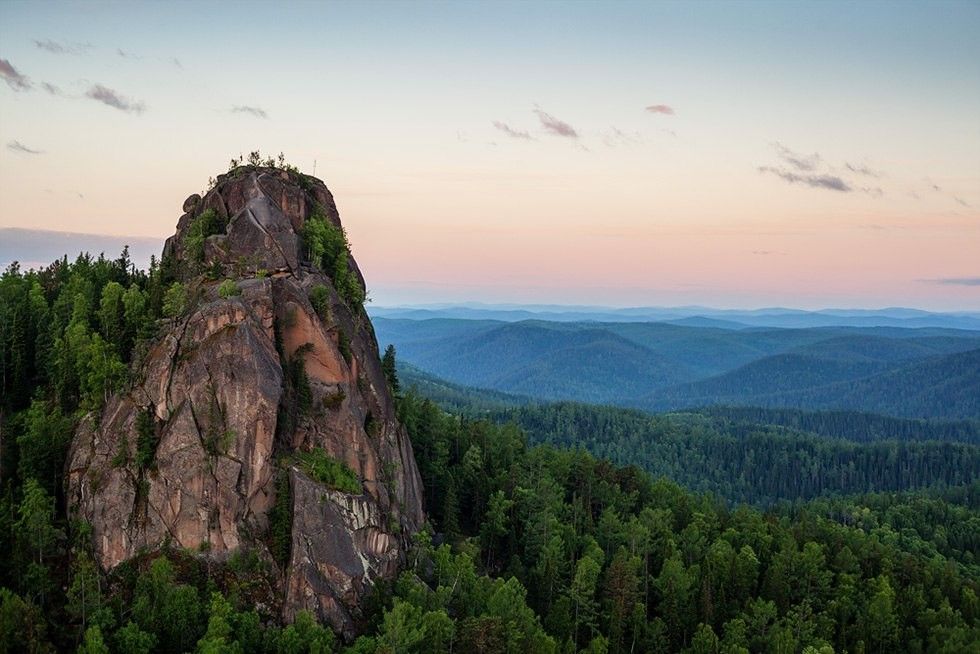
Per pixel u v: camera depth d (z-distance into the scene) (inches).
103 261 6545.3
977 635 5315.0
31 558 4160.9
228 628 3799.2
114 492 4274.1
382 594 4407.0
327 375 4778.5
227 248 4921.3
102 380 4687.5
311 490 4357.8
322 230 5260.8
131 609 3969.0
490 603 4653.1
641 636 5147.6
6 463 4581.7
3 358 5157.5
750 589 5812.0
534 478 6707.7
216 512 4222.4
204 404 4323.3
